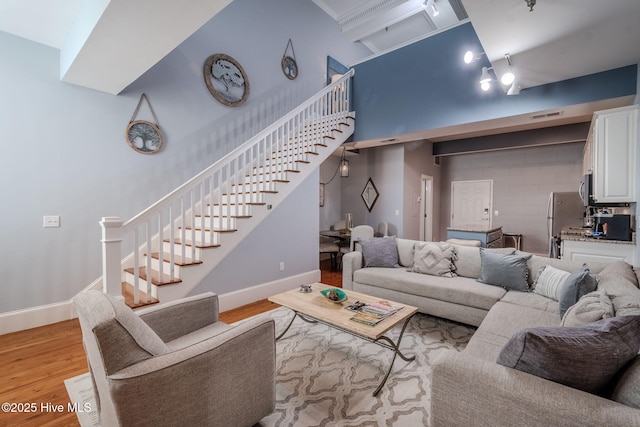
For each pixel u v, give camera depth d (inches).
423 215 276.2
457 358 48.8
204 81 155.7
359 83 206.8
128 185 131.3
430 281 122.4
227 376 56.7
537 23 95.2
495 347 68.1
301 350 100.0
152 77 137.5
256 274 158.4
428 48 174.1
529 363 43.6
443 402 47.7
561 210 205.6
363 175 256.8
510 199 269.3
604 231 133.6
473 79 158.1
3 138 106.3
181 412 50.6
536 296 103.6
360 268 146.3
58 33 108.0
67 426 66.2
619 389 40.4
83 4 91.9
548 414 38.4
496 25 96.5
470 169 290.8
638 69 119.3
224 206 145.1
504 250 123.4
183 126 147.6
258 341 62.6
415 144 251.3
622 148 126.0
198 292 135.2
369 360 93.5
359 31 247.9
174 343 70.4
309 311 90.3
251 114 177.3
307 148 171.6
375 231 246.4
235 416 58.5
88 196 122.3
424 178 267.7
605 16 91.0
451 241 152.3
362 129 204.2
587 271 82.7
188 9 76.2
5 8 95.0
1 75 105.8
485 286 114.7
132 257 132.0
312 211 189.6
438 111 169.9
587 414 36.3
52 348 98.7
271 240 165.6
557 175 247.6
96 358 50.1
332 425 66.1
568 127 218.1
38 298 113.7
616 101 129.0
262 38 184.9
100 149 124.6
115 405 44.8
